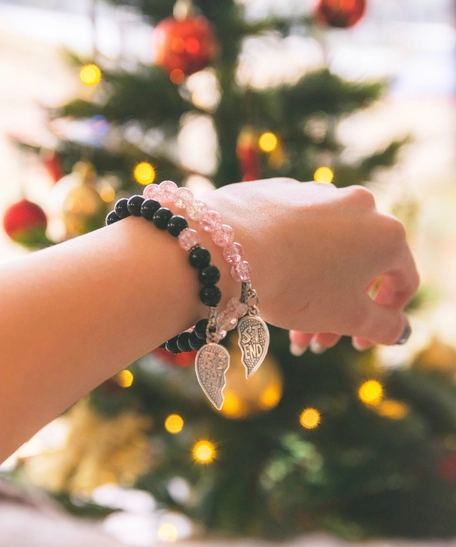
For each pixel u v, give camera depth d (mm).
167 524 686
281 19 687
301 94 656
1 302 290
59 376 296
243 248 344
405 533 678
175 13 701
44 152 672
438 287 793
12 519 499
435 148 1342
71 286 302
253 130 624
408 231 645
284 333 657
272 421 683
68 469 718
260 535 632
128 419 720
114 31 909
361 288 381
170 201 340
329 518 685
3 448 287
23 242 634
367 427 684
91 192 620
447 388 758
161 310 319
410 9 1197
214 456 650
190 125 762
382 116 1332
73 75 707
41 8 1165
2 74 1149
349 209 372
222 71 639
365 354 715
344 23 634
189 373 677
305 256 360
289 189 383
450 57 1270
